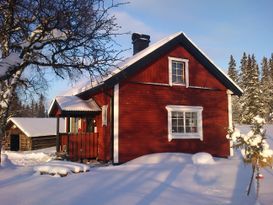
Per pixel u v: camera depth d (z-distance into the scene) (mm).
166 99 16922
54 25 9117
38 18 8727
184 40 17734
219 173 11156
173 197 7805
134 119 15797
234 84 19125
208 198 7805
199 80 18266
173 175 10680
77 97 17969
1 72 8641
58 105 16438
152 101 16453
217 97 18828
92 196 7754
